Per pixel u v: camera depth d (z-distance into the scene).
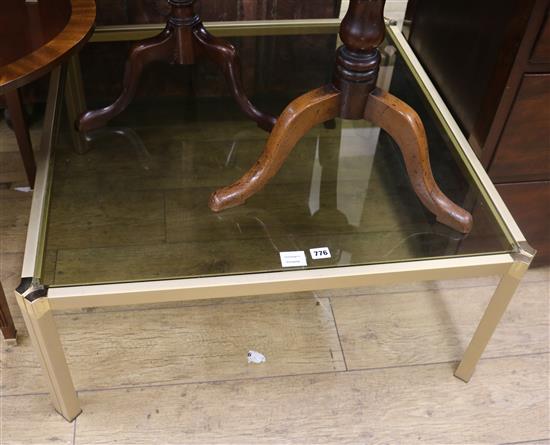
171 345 1.04
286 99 1.13
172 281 0.83
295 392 1.00
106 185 0.97
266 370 1.02
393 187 1.01
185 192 0.98
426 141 0.91
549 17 0.82
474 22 0.97
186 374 1.01
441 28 1.08
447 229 0.94
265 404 0.98
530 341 1.10
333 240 0.92
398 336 1.08
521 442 0.97
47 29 0.85
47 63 0.79
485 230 0.91
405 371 1.04
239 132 1.09
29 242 0.83
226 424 0.96
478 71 0.97
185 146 1.05
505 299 0.90
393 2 1.25
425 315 1.12
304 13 1.25
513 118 0.94
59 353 0.85
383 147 1.09
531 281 1.19
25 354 1.02
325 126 1.12
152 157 1.02
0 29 0.84
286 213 0.96
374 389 1.01
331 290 1.14
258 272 0.85
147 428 0.95
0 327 1.00
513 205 1.08
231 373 1.02
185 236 0.91
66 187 0.95
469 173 0.96
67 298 0.79
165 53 1.04
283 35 1.18
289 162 1.05
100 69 1.11
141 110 1.10
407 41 1.20
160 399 0.98
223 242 0.90
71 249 0.86
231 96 1.12
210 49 1.04
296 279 0.84
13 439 0.93
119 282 0.82
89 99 1.07
